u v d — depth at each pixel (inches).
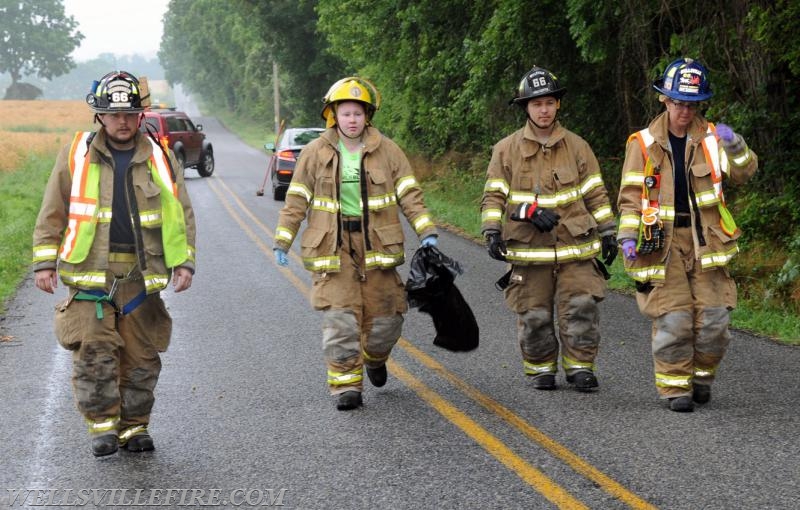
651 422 350.0
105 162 316.2
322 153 378.0
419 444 332.2
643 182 361.1
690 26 823.1
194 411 382.6
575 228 389.1
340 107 374.3
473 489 287.4
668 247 360.2
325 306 378.0
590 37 826.8
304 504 280.2
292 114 4493.1
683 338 360.2
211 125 5708.7
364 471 306.5
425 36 1263.5
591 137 1086.4
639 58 925.8
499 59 1027.9
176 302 636.7
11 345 522.6
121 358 325.7
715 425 344.2
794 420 348.5
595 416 360.2
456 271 386.3
